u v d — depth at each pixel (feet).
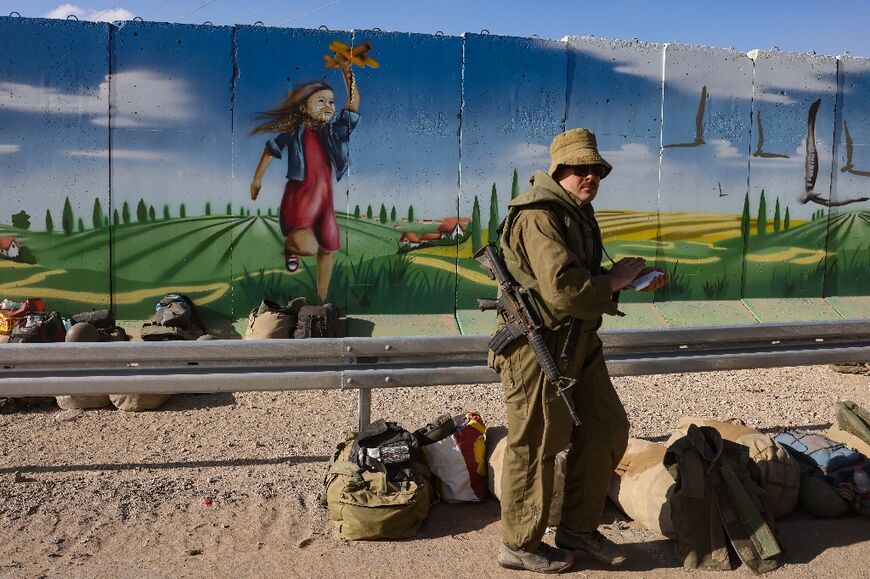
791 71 35.63
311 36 30.55
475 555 12.51
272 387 16.02
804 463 14.73
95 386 15.75
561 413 11.55
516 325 11.62
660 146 34.06
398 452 13.64
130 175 29.89
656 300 34.50
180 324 28.22
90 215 29.76
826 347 19.52
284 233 30.96
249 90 30.32
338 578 11.65
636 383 24.36
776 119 35.60
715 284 35.32
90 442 18.12
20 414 20.33
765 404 22.13
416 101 31.40
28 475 15.83
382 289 31.68
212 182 30.40
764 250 35.88
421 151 31.58
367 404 16.31
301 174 30.89
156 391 15.85
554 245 10.98
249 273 30.86
